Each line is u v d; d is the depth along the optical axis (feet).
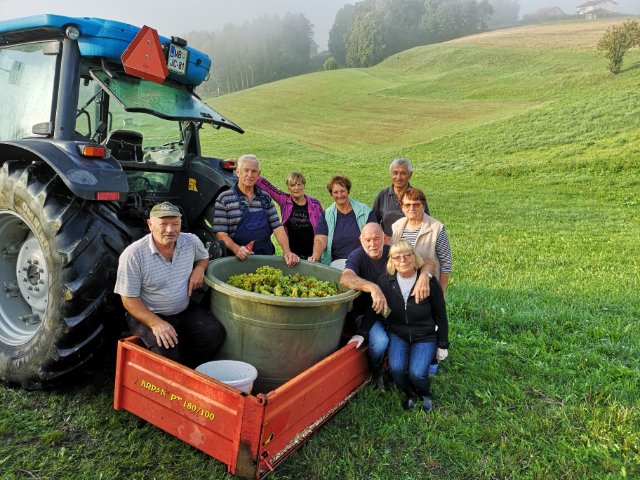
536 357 12.57
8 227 10.61
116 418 8.95
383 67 232.73
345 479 7.97
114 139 12.67
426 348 10.29
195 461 8.04
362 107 146.72
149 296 9.52
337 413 9.67
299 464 8.21
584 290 19.43
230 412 7.43
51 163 9.06
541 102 118.21
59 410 9.16
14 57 10.98
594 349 13.07
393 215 14.16
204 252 10.34
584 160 67.87
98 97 12.12
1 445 8.14
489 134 95.25
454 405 10.28
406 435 9.12
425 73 201.05
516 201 51.75
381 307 10.00
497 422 9.58
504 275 22.09
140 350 8.51
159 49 10.94
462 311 15.67
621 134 79.51
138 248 9.19
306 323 9.11
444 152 89.20
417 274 10.46
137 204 12.49
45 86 10.42
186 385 7.95
